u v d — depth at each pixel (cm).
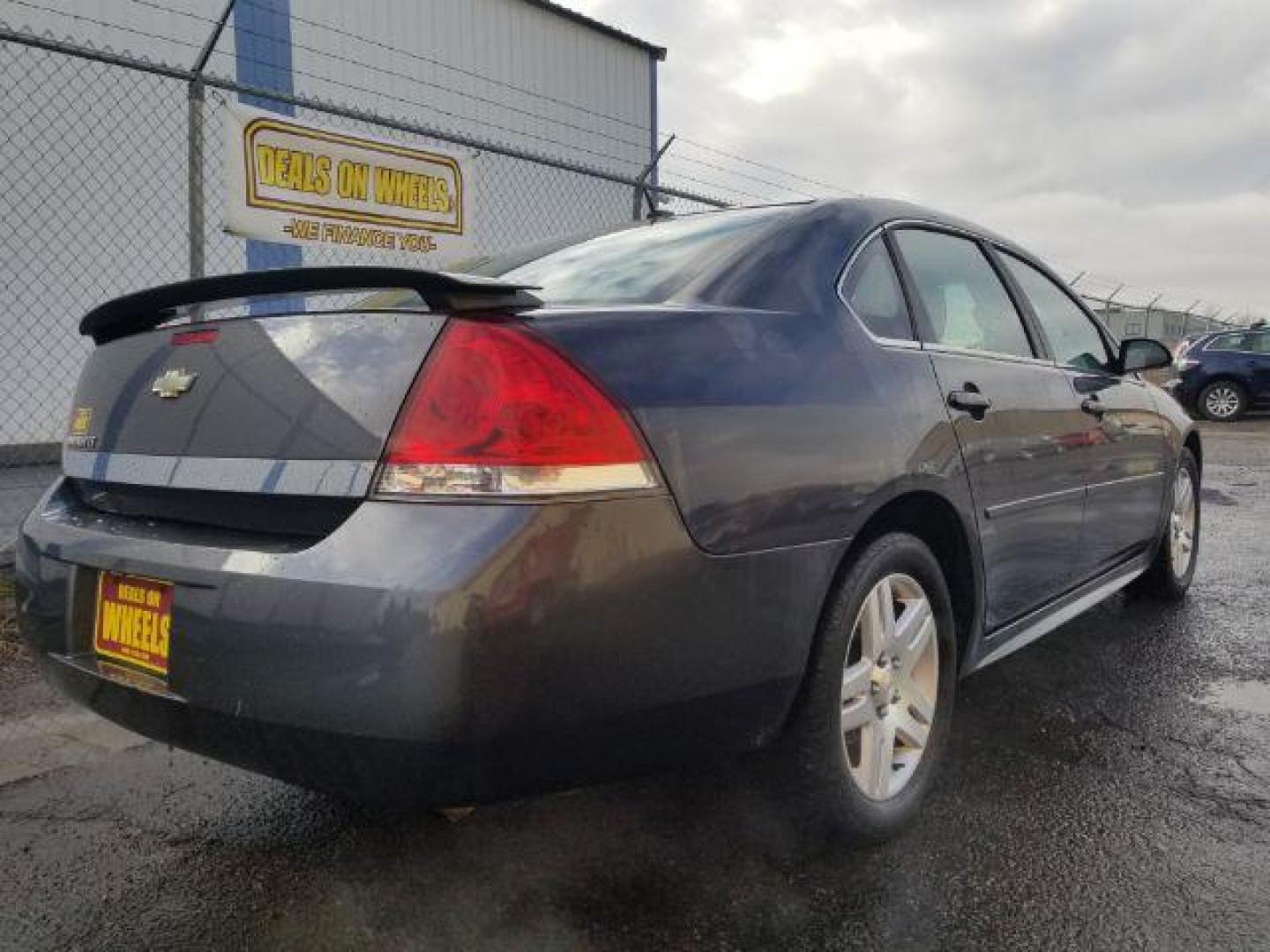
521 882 218
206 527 190
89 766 283
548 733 162
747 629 189
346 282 184
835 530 208
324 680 159
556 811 250
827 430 210
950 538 263
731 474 186
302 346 183
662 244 256
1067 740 299
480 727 155
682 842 235
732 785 261
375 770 160
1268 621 431
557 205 1120
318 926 202
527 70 1223
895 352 246
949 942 196
